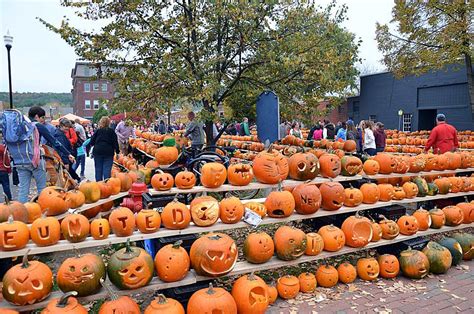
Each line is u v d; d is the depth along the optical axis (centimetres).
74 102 7112
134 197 488
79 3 704
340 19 834
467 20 1359
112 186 512
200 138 874
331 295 404
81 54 697
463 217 530
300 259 412
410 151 1105
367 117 2759
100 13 724
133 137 1304
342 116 3183
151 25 718
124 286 317
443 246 482
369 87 2727
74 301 286
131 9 701
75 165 1058
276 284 406
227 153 862
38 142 568
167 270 335
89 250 517
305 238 406
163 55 716
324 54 734
